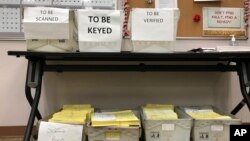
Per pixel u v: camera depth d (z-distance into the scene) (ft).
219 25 6.64
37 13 4.53
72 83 6.48
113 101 6.56
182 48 6.60
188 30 6.58
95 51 4.69
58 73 6.44
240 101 6.33
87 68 5.66
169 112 5.32
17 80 6.35
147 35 4.74
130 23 4.90
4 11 6.19
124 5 6.34
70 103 6.47
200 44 6.63
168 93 6.65
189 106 6.23
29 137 4.51
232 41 6.30
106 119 4.70
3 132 6.37
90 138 4.61
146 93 6.61
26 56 4.72
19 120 6.40
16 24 6.23
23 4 6.20
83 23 4.64
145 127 4.83
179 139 4.85
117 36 4.69
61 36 4.62
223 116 5.09
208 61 6.39
